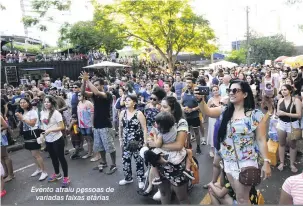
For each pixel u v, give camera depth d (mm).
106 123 5824
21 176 6156
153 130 3760
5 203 4895
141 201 4633
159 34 25297
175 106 3723
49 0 18641
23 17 18531
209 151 6863
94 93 5605
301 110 5285
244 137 3127
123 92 7781
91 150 7051
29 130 5746
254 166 3061
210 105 5828
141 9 23391
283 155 5504
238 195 3184
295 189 2430
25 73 19109
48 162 6941
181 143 3488
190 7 25000
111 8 23594
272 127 5883
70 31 22344
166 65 27750
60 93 9625
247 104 3141
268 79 11352
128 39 26234
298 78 10234
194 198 4590
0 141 5578
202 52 27891
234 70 17906
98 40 22781
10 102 10055
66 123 7852
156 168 3666
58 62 20688
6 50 21922
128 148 5078
